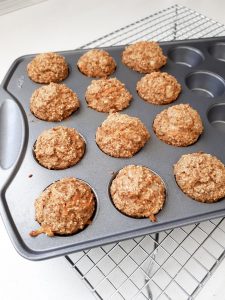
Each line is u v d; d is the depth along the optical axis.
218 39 0.41
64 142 0.28
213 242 0.27
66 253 0.22
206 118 0.33
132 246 0.26
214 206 0.26
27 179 0.26
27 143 0.29
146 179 0.26
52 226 0.23
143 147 0.30
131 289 0.24
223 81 0.37
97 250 0.26
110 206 0.26
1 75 0.40
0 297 0.24
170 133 0.30
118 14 0.52
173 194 0.27
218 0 0.56
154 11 0.53
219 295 0.24
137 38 0.45
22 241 0.23
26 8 0.51
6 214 0.24
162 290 0.22
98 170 0.28
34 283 0.24
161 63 0.37
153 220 0.25
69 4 0.53
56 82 0.35
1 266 0.25
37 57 0.35
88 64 0.35
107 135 0.29
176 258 0.26
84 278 0.23
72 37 0.47
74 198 0.24
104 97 0.32
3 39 0.45
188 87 0.38
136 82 0.36
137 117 0.32
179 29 0.45
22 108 0.31
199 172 0.26
